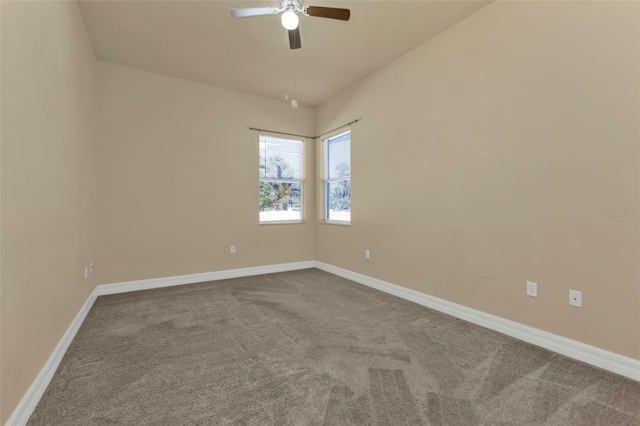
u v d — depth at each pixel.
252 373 1.87
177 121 4.05
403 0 2.52
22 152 1.45
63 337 2.09
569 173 2.09
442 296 3.01
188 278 4.11
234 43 3.20
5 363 1.26
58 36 2.05
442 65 2.99
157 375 1.84
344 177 4.57
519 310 2.38
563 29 2.11
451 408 1.53
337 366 1.95
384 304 3.22
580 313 2.04
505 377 1.82
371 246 3.94
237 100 4.48
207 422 1.43
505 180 2.47
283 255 4.91
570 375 1.85
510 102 2.43
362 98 4.08
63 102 2.17
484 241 2.63
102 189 3.58
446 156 2.96
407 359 2.04
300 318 2.80
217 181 4.34
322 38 3.10
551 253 2.19
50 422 1.44
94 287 3.38
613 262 1.90
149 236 3.87
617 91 1.87
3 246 1.25
